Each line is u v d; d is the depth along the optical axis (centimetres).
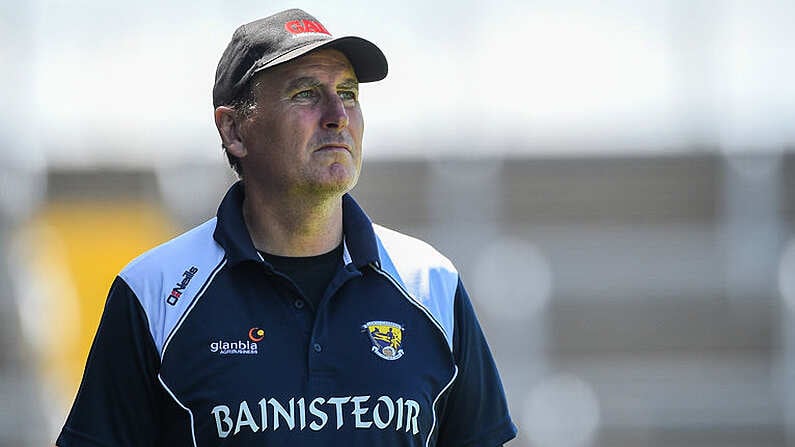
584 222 3231
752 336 3102
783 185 3228
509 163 3244
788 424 2905
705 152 3247
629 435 2919
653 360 3086
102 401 836
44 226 2958
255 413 803
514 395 2919
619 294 3138
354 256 868
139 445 838
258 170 877
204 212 3067
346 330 845
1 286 2847
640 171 3259
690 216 3231
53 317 2836
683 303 3119
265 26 889
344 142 864
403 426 827
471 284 3123
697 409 2938
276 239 877
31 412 2728
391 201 3195
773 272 3139
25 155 3114
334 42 856
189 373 816
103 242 2944
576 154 3247
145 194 3119
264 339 826
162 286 841
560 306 3119
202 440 807
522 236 3181
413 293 877
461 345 894
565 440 2905
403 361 848
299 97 863
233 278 848
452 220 3194
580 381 3008
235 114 896
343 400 820
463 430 902
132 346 830
